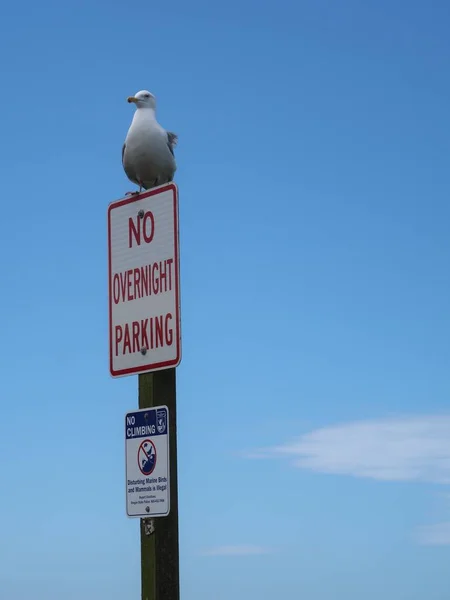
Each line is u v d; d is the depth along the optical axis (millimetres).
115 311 6543
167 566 6219
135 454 6344
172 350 6289
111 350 6543
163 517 6242
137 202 6504
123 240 6547
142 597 6234
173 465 6281
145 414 6332
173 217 6355
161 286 6367
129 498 6344
